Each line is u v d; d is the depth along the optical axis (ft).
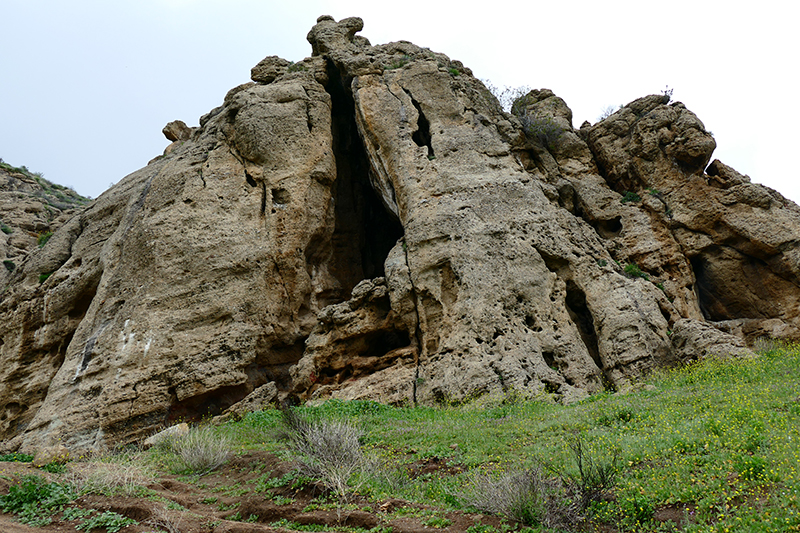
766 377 42.96
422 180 69.92
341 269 80.28
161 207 73.26
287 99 80.12
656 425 33.55
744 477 24.22
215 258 69.21
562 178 82.02
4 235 121.08
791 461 24.17
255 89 81.82
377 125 75.41
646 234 74.79
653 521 23.21
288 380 69.15
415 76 78.69
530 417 43.65
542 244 65.46
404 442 40.78
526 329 59.11
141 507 28.48
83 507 29.35
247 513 29.27
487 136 74.54
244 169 76.38
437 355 58.70
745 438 27.78
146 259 69.10
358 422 46.62
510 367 54.39
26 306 82.28
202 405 63.77
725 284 72.90
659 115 80.59
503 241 64.18
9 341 82.07
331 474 30.83
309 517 27.14
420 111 77.00
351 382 62.49
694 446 28.73
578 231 70.59
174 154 85.10
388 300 65.92
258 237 71.46
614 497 25.46
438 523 25.26
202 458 38.91
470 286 60.29
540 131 84.23
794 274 68.80
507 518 25.02
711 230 73.67
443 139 73.20
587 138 87.56
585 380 57.36
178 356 63.77
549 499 25.17
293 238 72.13
